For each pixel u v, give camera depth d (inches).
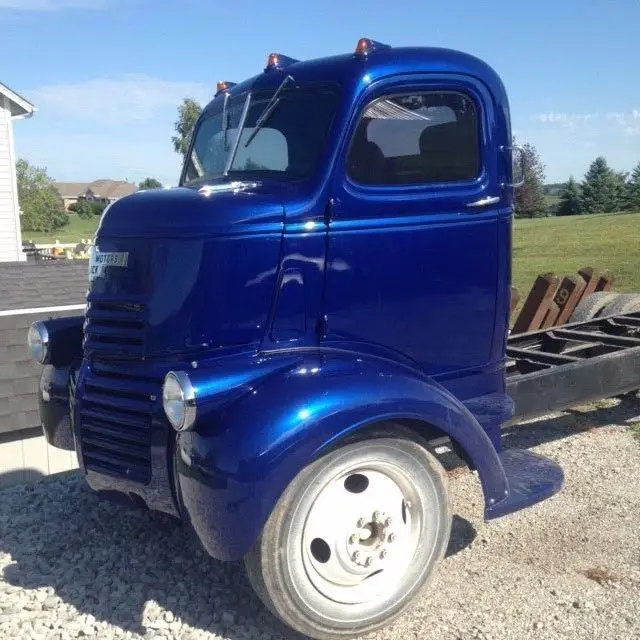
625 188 2208.4
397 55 144.3
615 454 214.2
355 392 123.0
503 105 155.6
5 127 831.1
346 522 125.6
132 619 131.9
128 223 138.6
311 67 150.4
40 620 131.8
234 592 140.6
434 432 140.7
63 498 186.9
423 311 146.5
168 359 132.0
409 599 131.3
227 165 158.7
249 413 118.5
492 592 142.9
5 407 205.8
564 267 740.7
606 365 200.5
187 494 120.1
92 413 142.8
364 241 138.6
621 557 155.5
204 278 128.3
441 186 146.7
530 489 145.5
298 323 134.3
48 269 335.9
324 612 123.6
